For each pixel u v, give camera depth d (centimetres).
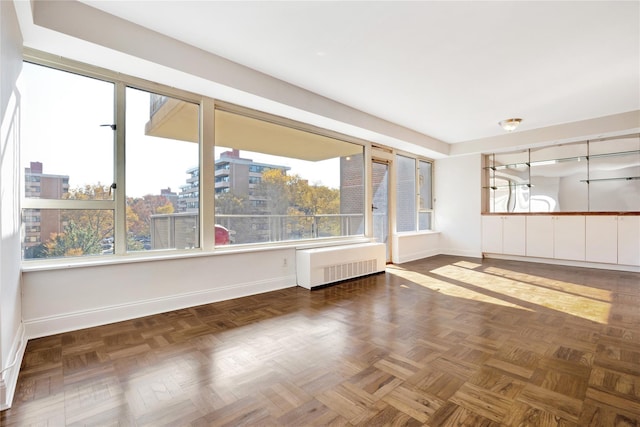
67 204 264
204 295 337
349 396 171
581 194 559
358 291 394
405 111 470
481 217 650
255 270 383
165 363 207
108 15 243
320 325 277
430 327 272
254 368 201
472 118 504
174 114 327
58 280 253
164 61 272
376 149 574
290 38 276
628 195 517
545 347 232
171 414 155
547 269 528
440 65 323
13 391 172
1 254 162
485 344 237
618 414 155
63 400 166
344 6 231
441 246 710
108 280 277
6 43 177
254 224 396
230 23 254
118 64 270
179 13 242
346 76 351
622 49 289
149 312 299
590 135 512
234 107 370
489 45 284
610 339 245
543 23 250
